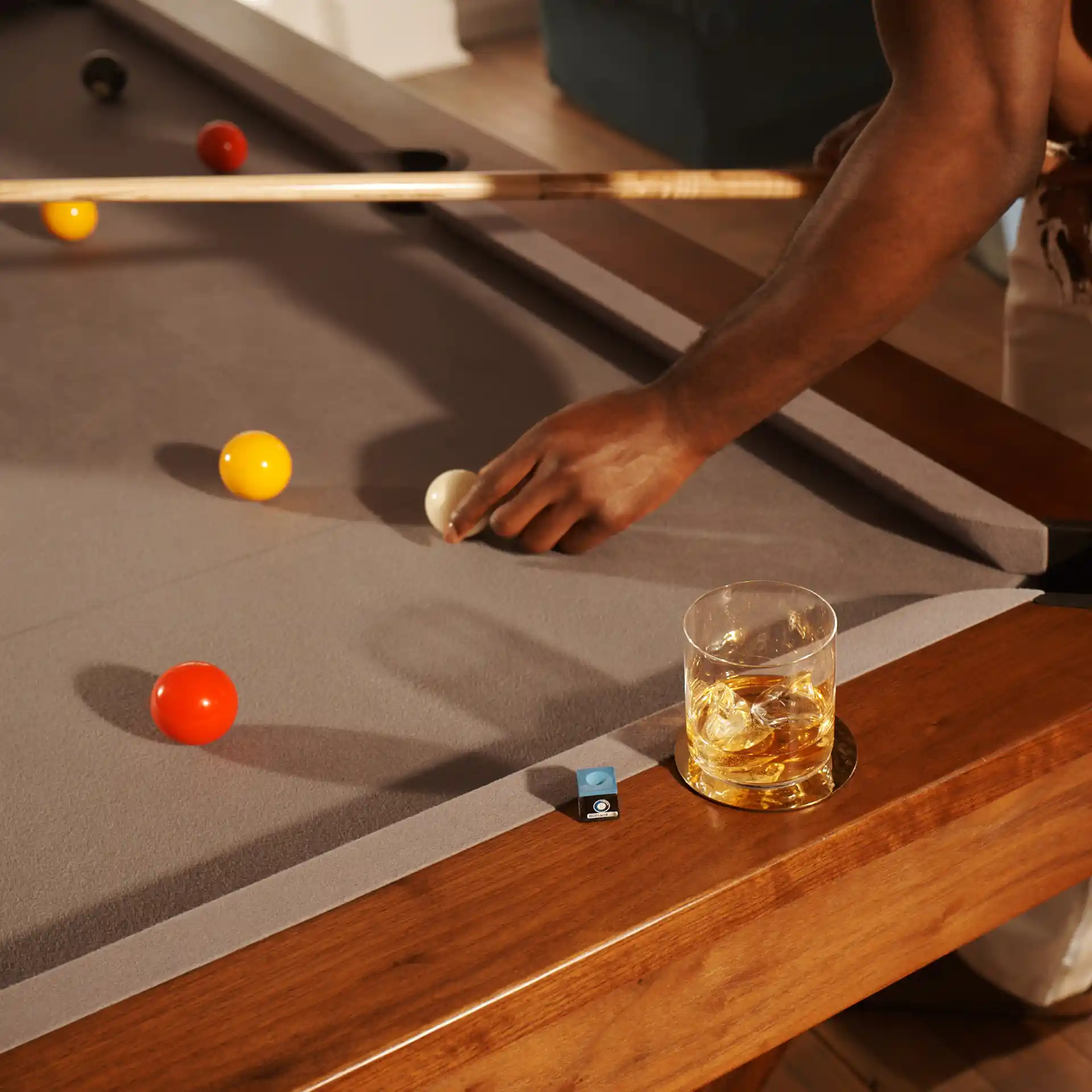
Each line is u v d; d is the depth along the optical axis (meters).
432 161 1.69
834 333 0.99
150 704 0.91
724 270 1.45
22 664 0.97
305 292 1.49
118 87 2.03
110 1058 0.67
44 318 1.46
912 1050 1.52
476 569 1.05
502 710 0.91
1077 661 0.88
